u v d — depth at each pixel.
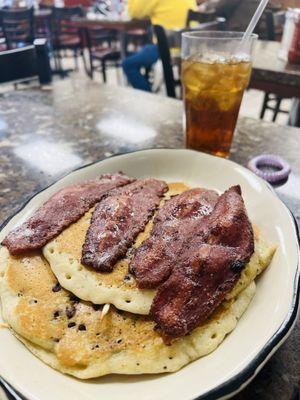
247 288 0.19
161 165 0.32
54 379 0.16
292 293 0.18
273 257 0.21
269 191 0.26
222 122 0.34
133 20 1.26
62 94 0.56
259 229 0.24
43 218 0.23
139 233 0.22
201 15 0.88
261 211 0.25
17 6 1.91
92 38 1.60
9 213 0.28
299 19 0.58
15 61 0.56
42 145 0.40
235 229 0.19
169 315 0.16
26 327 0.18
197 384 0.15
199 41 0.33
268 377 0.17
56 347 0.17
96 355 0.17
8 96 0.56
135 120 0.46
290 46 0.61
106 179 0.28
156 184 0.27
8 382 0.15
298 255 0.20
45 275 0.20
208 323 0.17
